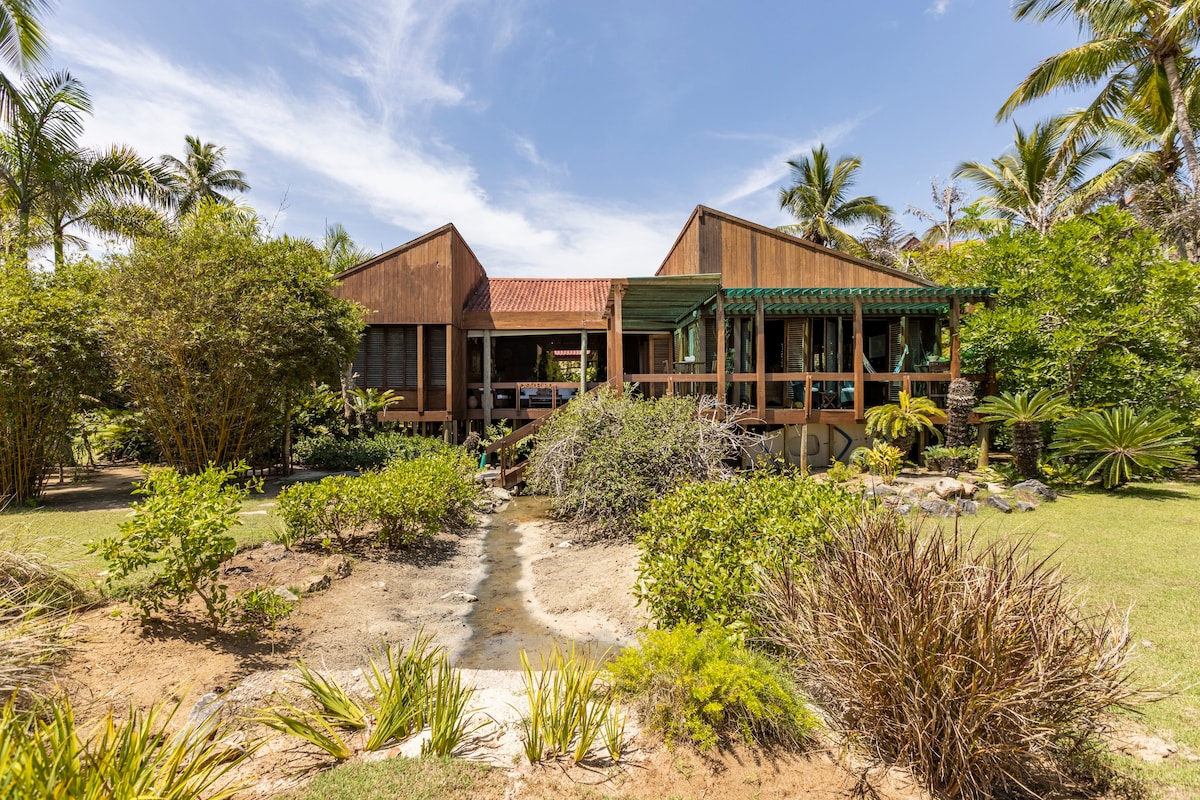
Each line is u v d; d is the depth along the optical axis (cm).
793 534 403
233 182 2367
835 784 261
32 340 788
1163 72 1315
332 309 1109
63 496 884
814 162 2581
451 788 250
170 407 940
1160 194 1452
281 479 1078
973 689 246
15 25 1066
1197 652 360
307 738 272
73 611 393
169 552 388
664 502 569
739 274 1334
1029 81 1395
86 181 1348
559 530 825
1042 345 1037
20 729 208
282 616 442
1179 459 826
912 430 1109
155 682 330
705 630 348
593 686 343
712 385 1345
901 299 1116
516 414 1599
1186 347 1114
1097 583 477
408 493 663
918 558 296
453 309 1512
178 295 886
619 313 1018
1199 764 260
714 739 277
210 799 213
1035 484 823
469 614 518
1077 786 253
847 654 283
